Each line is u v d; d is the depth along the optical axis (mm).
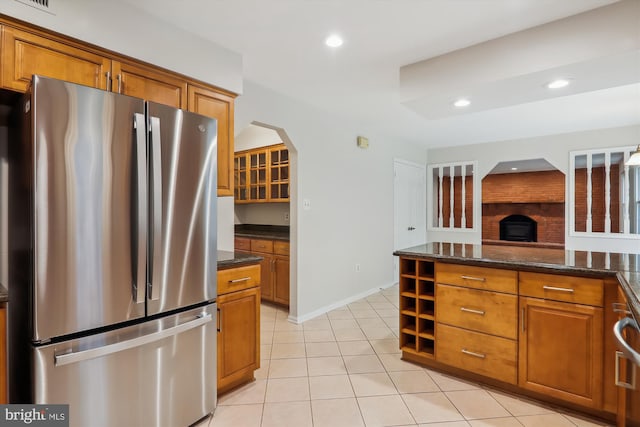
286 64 2570
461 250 2693
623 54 1762
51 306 1340
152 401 1650
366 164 4586
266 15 1939
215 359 1972
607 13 1786
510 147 5363
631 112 3836
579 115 3951
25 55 1521
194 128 1816
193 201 1814
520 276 2086
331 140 3949
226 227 2828
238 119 2834
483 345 2227
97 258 1455
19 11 1487
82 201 1412
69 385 1388
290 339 3111
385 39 2182
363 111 3828
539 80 2135
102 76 1772
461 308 2316
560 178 7355
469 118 4086
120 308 1525
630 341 1469
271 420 1911
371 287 4727
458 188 7848
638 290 1413
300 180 3543
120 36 1812
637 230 5012
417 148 5898
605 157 4660
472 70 2242
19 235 1564
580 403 1890
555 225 7551
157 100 2000
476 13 1874
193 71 2145
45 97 1318
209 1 1809
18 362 1548
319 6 1841
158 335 1639
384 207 4992
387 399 2121
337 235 4082
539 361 2021
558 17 1902
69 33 1633
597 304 1836
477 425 1855
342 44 2260
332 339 3111
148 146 1611
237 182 5055
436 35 2123
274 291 4098
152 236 1624
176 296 1739
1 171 1715
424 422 1885
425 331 2605
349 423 1882
